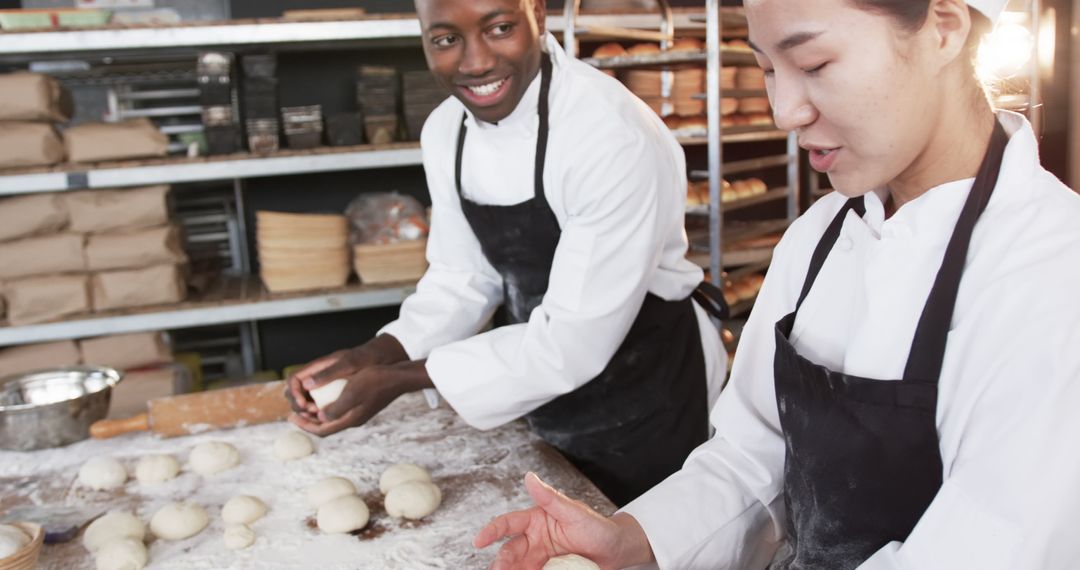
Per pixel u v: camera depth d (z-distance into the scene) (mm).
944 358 801
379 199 3662
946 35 707
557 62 1636
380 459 1646
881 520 874
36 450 1772
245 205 4031
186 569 1298
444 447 1685
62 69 3672
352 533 1371
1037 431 708
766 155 4488
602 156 1528
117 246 3277
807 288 988
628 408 1765
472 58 1470
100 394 1866
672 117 3676
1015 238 763
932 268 829
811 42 693
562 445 1809
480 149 1717
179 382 3320
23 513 1479
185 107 3924
